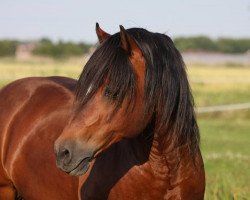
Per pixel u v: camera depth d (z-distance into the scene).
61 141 5.77
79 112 5.79
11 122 8.41
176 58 6.23
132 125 5.89
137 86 5.84
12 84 9.03
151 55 5.96
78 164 5.74
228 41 162.50
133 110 5.83
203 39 160.38
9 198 8.59
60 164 5.77
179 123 6.30
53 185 7.48
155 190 6.55
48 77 8.96
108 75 5.70
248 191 12.03
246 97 47.22
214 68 106.44
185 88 6.28
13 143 8.20
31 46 143.75
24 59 129.38
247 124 33.22
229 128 31.30
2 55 139.00
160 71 6.00
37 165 7.73
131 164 6.54
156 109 6.16
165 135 6.34
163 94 6.07
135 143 6.50
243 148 24.38
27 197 8.10
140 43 5.97
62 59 129.75
